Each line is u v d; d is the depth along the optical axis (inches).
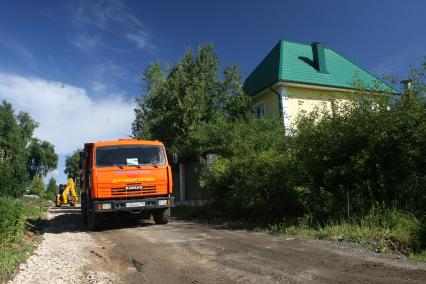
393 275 220.5
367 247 298.8
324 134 410.3
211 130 709.9
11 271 269.4
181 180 867.4
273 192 456.8
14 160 2632.9
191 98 840.3
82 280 251.3
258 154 505.4
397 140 362.6
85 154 579.2
